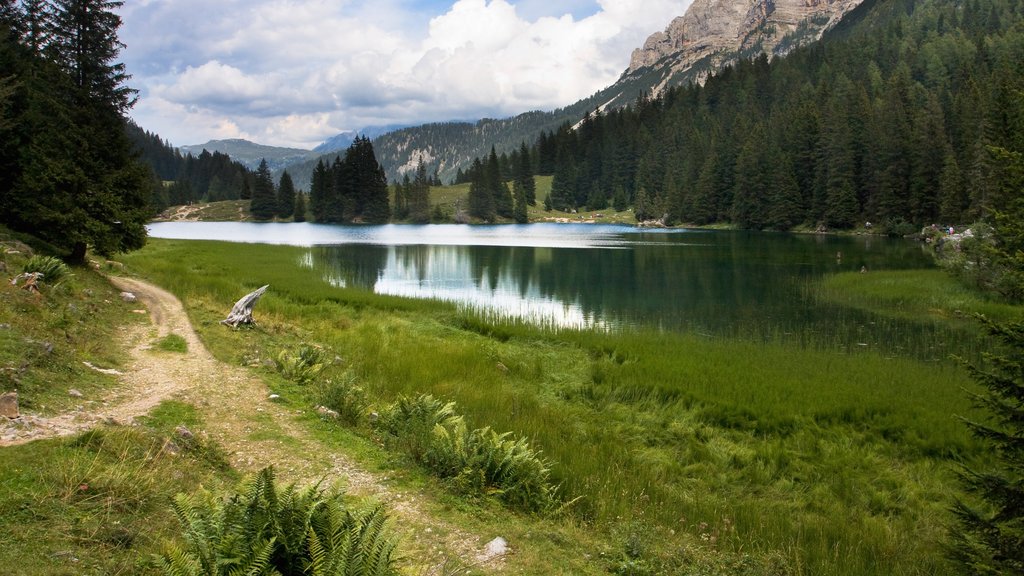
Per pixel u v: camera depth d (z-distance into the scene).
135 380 10.57
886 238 81.81
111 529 5.30
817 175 99.88
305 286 30.66
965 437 12.21
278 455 8.24
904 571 7.58
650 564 6.64
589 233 106.88
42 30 26.30
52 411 7.82
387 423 10.41
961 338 23.89
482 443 9.12
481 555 6.33
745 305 32.50
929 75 130.12
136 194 23.92
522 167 173.25
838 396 14.95
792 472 11.34
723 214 122.75
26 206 20.62
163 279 25.41
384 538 4.88
